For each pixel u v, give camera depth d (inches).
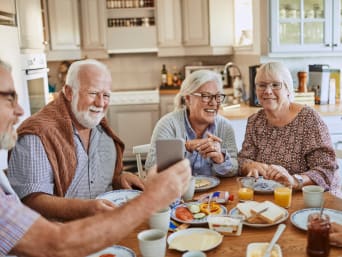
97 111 73.9
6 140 44.6
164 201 43.5
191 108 87.9
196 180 81.1
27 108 129.7
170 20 201.2
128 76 225.5
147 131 206.7
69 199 64.0
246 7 176.2
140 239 49.6
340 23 148.3
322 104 151.1
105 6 203.0
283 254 50.1
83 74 72.8
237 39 185.6
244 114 136.9
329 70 150.3
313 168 81.5
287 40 147.4
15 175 67.6
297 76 157.6
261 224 58.0
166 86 213.9
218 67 207.2
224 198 69.2
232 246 52.9
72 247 40.5
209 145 81.4
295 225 57.1
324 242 48.7
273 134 88.7
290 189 66.6
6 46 111.1
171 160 46.0
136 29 205.0
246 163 84.2
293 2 145.3
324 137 84.0
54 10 190.7
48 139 69.4
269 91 85.7
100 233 41.2
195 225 60.3
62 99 74.0
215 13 186.1
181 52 203.6
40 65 144.9
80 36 205.3
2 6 115.1
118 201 70.2
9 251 39.6
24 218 39.7
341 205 65.9
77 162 73.3
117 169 82.3
